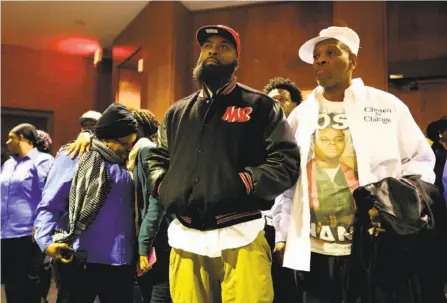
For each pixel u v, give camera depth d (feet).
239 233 4.96
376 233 5.47
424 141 6.02
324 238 5.81
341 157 5.89
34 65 26.18
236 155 4.99
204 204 4.85
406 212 5.18
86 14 21.17
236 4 18.84
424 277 5.58
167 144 5.67
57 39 24.72
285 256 5.86
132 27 21.79
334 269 5.76
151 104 18.84
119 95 23.72
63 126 26.61
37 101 26.14
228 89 5.33
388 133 5.89
